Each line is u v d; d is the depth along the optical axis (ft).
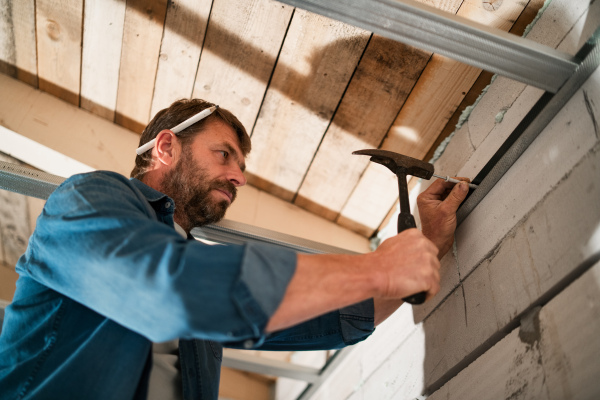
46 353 3.11
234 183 4.70
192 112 4.89
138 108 6.29
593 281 2.94
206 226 5.03
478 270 4.16
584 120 3.34
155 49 5.69
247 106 5.91
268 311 2.69
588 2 3.71
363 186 6.13
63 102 6.49
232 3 5.08
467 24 3.37
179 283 2.64
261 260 2.80
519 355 3.40
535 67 3.49
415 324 5.07
